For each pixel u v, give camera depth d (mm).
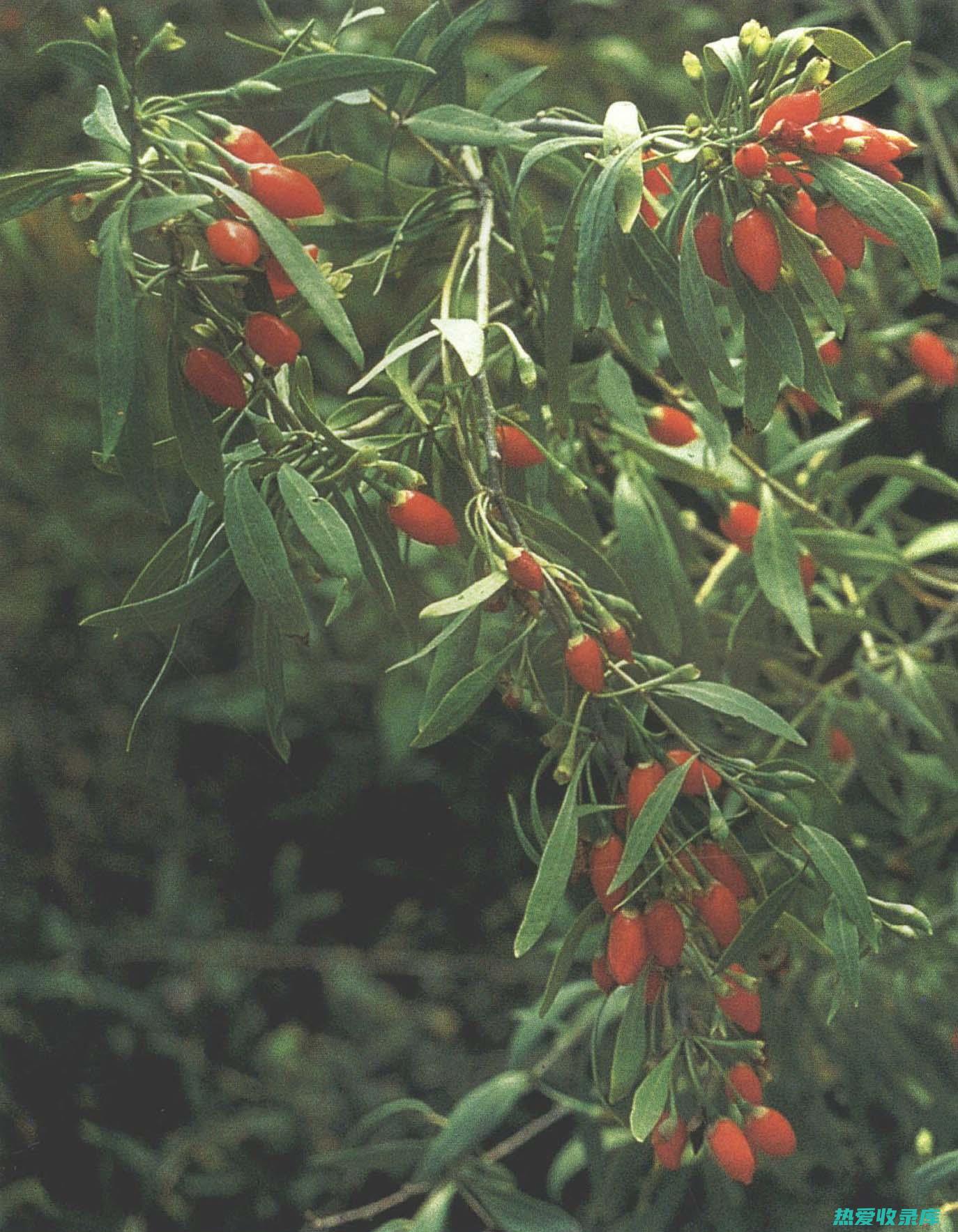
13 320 1016
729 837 654
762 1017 875
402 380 668
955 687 874
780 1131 652
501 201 737
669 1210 875
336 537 614
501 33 1327
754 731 869
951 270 951
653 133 633
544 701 663
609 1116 899
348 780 1367
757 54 622
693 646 790
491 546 638
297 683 1286
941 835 984
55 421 1116
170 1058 1258
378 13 701
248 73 1185
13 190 608
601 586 693
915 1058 931
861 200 604
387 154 715
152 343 783
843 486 840
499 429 666
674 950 642
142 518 1181
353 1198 1277
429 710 644
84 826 1317
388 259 709
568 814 633
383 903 1453
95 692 1313
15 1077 1168
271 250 603
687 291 622
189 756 1361
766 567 786
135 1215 1165
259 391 633
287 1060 1354
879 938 651
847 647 992
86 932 1293
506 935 1417
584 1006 935
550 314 668
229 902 1399
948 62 1238
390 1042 1405
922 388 975
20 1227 1114
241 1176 1238
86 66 615
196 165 611
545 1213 865
